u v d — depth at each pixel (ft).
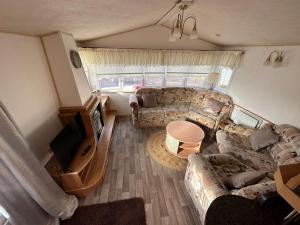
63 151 5.98
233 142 8.98
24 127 5.80
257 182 5.66
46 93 7.20
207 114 12.37
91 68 12.37
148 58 12.46
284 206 3.73
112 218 6.23
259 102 10.39
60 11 4.33
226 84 14.02
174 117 12.84
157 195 7.25
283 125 8.38
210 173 5.62
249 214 3.51
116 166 8.87
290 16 4.86
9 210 4.22
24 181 4.44
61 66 7.45
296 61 8.14
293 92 8.24
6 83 5.09
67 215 5.97
